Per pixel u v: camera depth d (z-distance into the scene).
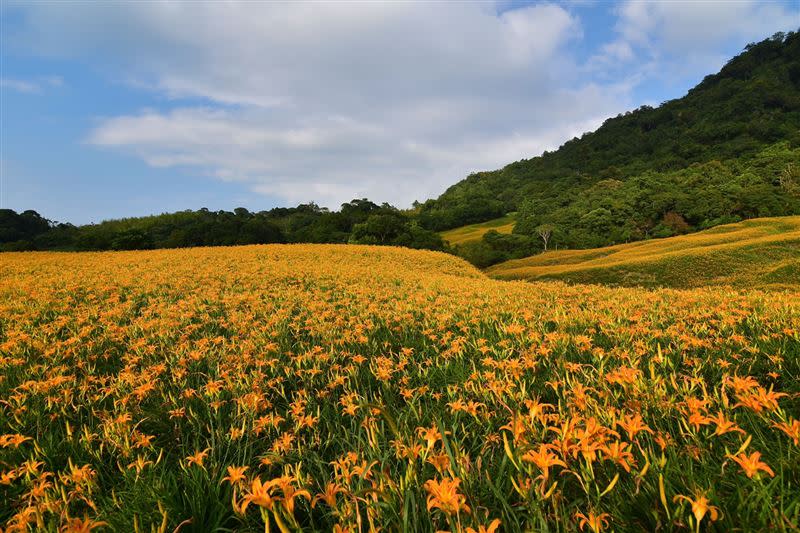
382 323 6.76
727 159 121.94
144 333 6.14
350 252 31.22
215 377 4.09
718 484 1.75
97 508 2.11
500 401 2.77
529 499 1.54
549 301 8.55
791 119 141.25
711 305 6.55
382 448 2.51
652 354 3.92
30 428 3.19
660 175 111.25
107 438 2.67
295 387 4.07
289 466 2.21
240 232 66.69
